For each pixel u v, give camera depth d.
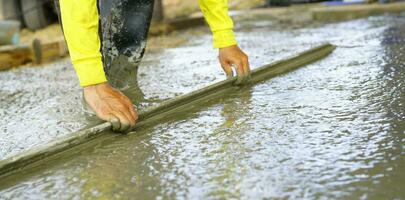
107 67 2.54
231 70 2.74
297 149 1.71
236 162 1.64
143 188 1.49
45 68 4.39
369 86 2.53
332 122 1.98
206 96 2.51
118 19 2.49
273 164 1.59
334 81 2.70
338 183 1.43
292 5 8.88
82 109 2.51
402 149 1.65
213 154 1.73
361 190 1.38
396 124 1.90
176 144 1.86
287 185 1.44
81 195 1.48
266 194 1.39
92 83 2.10
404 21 5.86
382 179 1.44
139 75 3.34
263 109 2.24
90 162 1.74
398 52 3.52
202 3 2.66
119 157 1.77
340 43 4.28
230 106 2.33
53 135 2.12
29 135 2.15
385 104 2.18
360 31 5.17
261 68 2.93
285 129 1.93
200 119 2.16
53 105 2.69
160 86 2.89
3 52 4.57
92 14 2.07
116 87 2.63
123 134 2.03
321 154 1.65
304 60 3.34
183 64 3.75
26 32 7.95
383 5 7.23
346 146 1.71
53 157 1.81
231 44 2.71
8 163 1.68
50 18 8.27
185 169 1.61
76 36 2.06
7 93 3.21
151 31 6.41
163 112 2.27
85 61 2.09
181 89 2.78
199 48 4.81
